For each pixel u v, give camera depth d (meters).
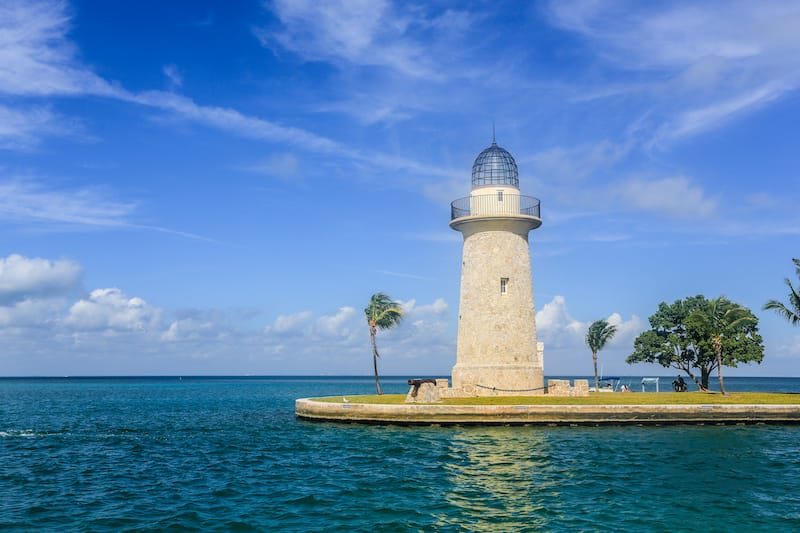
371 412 45.00
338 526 20.48
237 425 51.94
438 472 28.62
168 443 40.34
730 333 67.75
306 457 33.12
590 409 42.84
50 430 49.12
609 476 27.52
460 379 52.47
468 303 53.28
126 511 22.53
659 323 76.38
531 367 51.91
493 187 53.00
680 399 48.12
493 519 21.12
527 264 53.78
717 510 22.11
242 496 24.66
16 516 21.91
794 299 61.69
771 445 35.53
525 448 34.62
